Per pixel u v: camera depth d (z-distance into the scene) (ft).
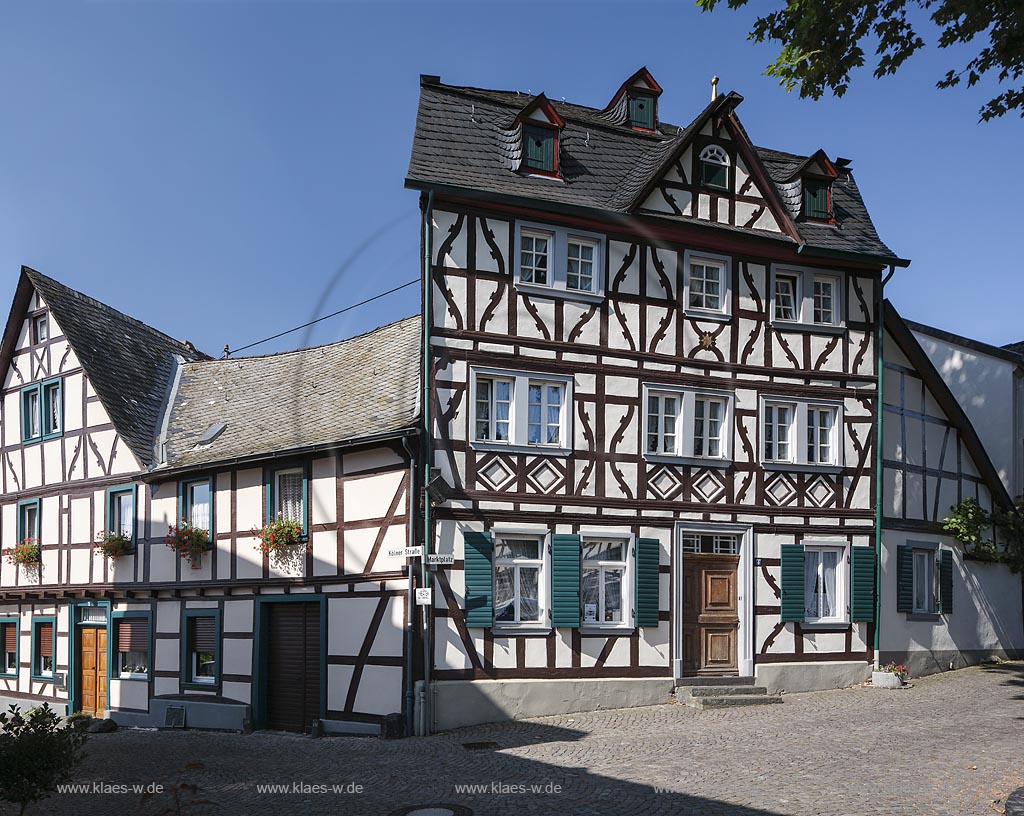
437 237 47.83
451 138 51.06
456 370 47.37
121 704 61.21
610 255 51.24
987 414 71.41
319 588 50.31
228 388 66.28
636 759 35.58
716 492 51.98
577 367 49.67
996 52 31.19
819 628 53.57
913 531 58.70
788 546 53.06
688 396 51.88
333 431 51.60
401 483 47.06
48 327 69.10
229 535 55.67
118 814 31.71
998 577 65.16
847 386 55.83
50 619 67.26
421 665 45.16
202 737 50.60
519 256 49.34
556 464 48.73
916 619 57.93
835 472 54.90
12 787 27.73
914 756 34.60
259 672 52.75
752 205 55.01
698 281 53.72
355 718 47.50
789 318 55.57
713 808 28.45
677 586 50.42
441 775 34.68
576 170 53.26
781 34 32.45
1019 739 37.17
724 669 51.39
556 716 46.65
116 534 62.80
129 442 61.93
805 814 27.50
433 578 45.91
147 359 71.36
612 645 48.85
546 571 48.06
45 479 68.44
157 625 59.36
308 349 65.05
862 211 60.64
